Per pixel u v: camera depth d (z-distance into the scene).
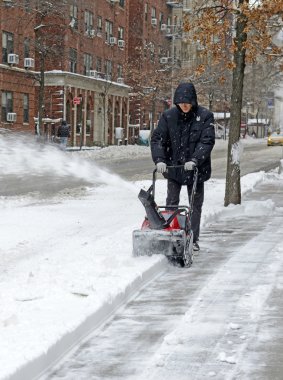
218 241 11.16
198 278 8.41
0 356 5.16
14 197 18.14
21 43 48.38
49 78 55.53
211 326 6.42
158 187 20.58
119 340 6.05
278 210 15.66
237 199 15.52
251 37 15.64
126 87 69.38
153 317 6.75
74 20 56.25
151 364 5.46
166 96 71.12
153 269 8.48
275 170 31.47
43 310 6.46
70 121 57.31
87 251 9.74
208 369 5.35
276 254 9.93
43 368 5.30
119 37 69.69
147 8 74.19
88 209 15.77
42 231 12.23
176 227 9.15
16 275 8.25
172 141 9.87
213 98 78.44
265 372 5.29
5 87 46.62
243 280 8.26
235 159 15.55
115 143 68.50
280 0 14.64
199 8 16.23
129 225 12.55
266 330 6.29
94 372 5.30
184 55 73.31
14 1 44.78
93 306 6.56
